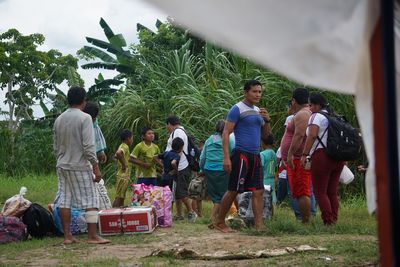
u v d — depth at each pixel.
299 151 8.61
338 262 6.13
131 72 22.39
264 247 7.07
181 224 9.84
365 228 8.33
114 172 18.06
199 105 16.86
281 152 9.01
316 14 2.80
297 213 9.48
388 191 2.78
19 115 30.33
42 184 17.91
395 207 2.76
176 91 18.27
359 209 12.01
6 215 8.60
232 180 8.33
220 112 16.48
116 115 18.42
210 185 9.39
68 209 7.93
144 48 22.11
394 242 2.75
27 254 7.27
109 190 16.16
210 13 2.63
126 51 22.77
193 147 10.42
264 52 2.78
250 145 8.25
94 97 23.23
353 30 2.85
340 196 14.26
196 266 6.14
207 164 9.39
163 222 9.41
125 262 6.49
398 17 2.96
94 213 7.96
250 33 2.72
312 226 8.41
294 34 2.77
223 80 17.61
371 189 2.99
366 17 2.86
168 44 22.39
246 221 9.00
